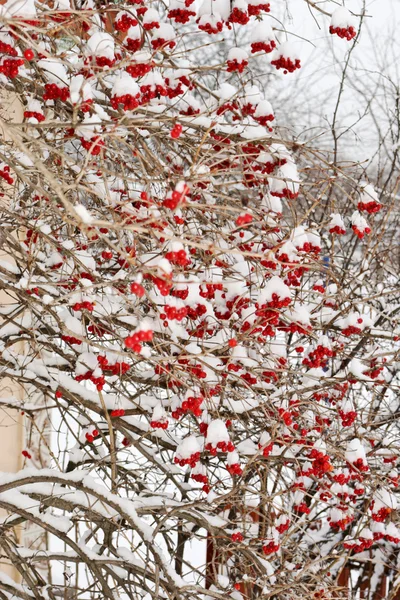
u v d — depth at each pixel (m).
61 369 5.30
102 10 3.82
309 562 5.12
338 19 4.54
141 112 4.48
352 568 7.47
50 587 4.80
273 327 4.68
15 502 4.55
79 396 5.18
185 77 4.43
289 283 4.72
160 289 3.07
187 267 4.54
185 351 4.16
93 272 4.53
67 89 4.01
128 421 5.38
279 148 4.75
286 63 4.55
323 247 8.00
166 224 3.51
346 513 5.50
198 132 4.78
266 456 4.99
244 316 4.62
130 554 4.94
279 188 4.45
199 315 4.12
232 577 5.52
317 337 4.67
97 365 4.43
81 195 5.41
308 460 5.08
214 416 4.62
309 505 6.81
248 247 4.72
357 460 4.79
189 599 4.87
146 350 3.12
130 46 4.26
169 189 4.08
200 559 8.55
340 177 5.52
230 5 4.40
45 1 4.23
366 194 4.54
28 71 5.13
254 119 4.80
